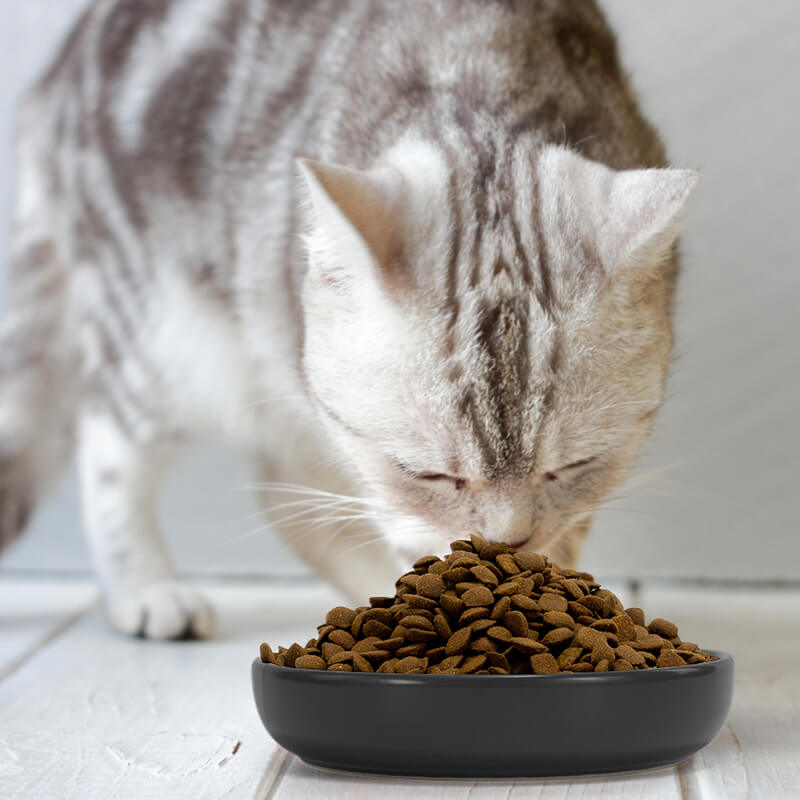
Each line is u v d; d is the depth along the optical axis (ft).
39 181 2.36
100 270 2.27
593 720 1.28
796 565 2.73
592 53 1.93
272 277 2.01
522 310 1.57
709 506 2.74
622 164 1.83
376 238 1.53
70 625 2.33
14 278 2.41
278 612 2.48
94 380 2.30
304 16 2.06
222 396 2.26
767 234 2.70
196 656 2.03
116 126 2.22
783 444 2.72
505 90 1.80
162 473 2.34
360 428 1.66
